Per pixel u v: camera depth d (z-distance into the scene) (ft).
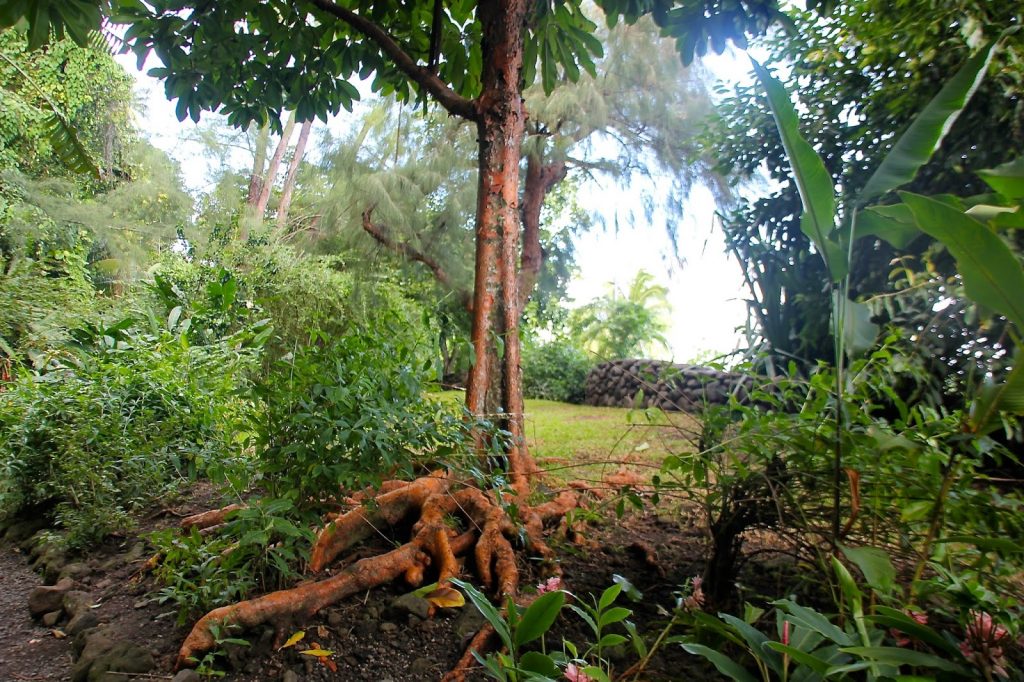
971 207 5.30
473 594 4.15
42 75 28.71
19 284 18.04
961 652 3.70
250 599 5.95
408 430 6.44
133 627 5.91
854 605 4.00
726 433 6.10
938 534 4.91
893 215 5.04
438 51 10.62
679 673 4.89
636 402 6.86
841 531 5.03
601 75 22.34
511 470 9.21
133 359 10.55
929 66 10.71
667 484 6.10
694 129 21.79
